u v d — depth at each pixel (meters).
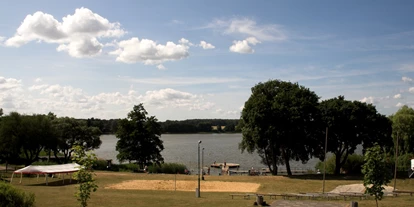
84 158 22.56
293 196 39.62
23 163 90.06
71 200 35.75
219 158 131.50
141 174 64.44
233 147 195.50
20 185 52.28
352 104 65.88
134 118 86.06
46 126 82.56
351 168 70.25
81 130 102.94
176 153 154.50
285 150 69.44
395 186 49.22
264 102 64.69
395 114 80.25
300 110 64.94
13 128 76.25
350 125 65.12
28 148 79.88
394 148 74.62
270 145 66.69
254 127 65.19
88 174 22.58
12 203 27.23
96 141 108.00
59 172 55.41
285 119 64.06
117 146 87.12
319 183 53.88
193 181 56.78
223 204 34.47
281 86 72.06
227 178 60.00
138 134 84.56
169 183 54.72
